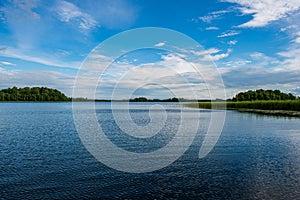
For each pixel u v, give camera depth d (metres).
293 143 27.38
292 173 16.66
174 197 13.01
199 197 13.00
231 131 37.28
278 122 50.16
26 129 38.66
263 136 32.34
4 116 65.19
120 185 14.59
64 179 15.44
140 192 13.61
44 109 101.88
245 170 17.38
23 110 93.56
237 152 22.94
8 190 13.70
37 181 15.07
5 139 29.45
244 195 13.18
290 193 13.37
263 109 95.06
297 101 79.31
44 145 25.83
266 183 14.84
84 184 14.68
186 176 16.19
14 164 18.55
